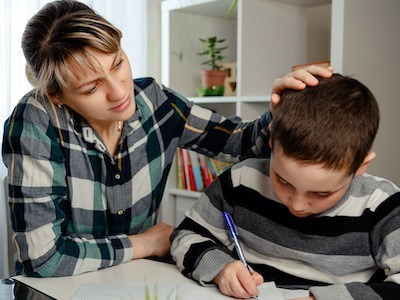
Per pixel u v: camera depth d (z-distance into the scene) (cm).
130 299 79
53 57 90
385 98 169
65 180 104
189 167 224
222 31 252
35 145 96
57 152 100
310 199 79
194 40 242
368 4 161
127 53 236
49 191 98
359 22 158
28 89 207
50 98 101
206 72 224
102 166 107
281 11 214
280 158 76
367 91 84
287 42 218
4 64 201
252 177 100
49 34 92
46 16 95
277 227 95
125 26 234
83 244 100
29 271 95
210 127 122
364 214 89
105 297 80
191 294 81
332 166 73
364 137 77
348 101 78
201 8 228
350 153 74
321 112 76
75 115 104
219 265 86
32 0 205
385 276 91
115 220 114
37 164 96
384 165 171
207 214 104
